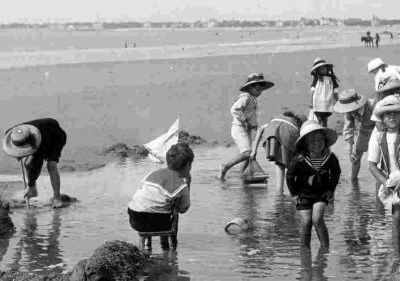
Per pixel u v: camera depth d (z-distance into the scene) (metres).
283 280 8.76
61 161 16.94
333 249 10.02
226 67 49.06
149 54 72.75
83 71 46.41
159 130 21.84
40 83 37.66
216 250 10.02
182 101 28.80
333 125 21.98
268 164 16.50
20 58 67.31
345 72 43.25
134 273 8.81
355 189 13.78
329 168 9.89
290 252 9.90
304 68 46.50
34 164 12.39
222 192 13.77
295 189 10.03
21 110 26.33
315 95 16.88
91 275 8.55
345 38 139.62
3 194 13.51
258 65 50.38
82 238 10.68
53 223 11.54
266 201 13.02
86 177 15.27
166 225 9.79
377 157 10.05
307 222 10.02
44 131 12.38
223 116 24.72
